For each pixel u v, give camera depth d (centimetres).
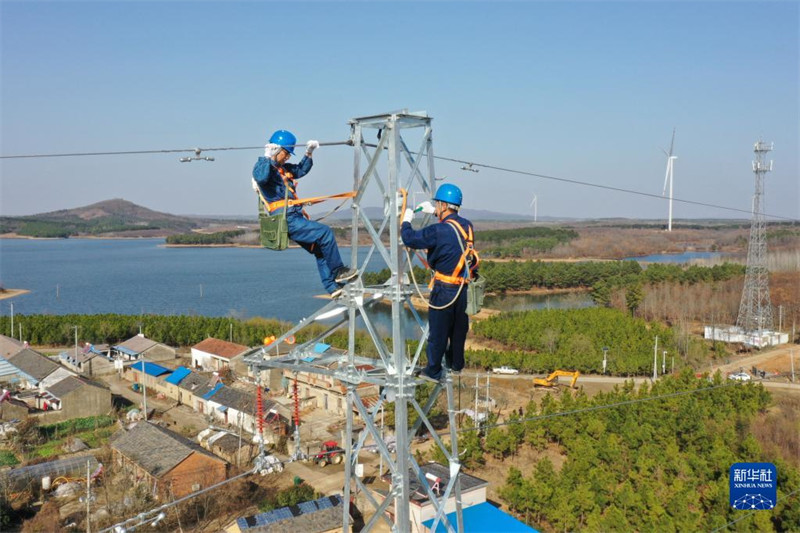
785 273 10400
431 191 991
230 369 6338
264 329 7862
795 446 4062
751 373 6334
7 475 3619
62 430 4809
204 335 8106
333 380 5025
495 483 3825
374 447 4003
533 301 11650
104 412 5222
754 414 4678
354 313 991
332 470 4038
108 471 3916
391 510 3344
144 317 8756
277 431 4472
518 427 4253
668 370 6406
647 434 3919
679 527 2848
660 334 7169
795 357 6988
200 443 4469
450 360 996
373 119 940
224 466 3753
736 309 8800
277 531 2945
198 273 19100
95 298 13425
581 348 6731
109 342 8312
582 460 3553
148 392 6009
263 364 1066
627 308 9381
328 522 3036
